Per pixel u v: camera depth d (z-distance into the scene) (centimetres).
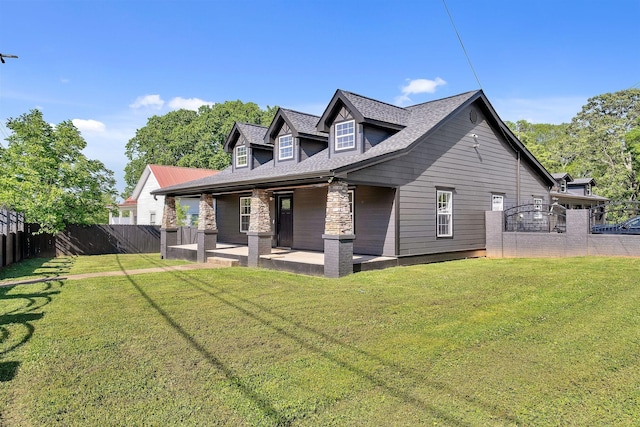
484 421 303
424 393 349
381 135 1243
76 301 715
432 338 494
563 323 548
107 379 379
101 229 1808
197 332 522
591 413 315
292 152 1380
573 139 3869
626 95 4572
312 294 756
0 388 362
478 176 1402
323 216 1367
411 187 1155
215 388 359
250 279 945
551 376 382
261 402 333
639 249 1127
